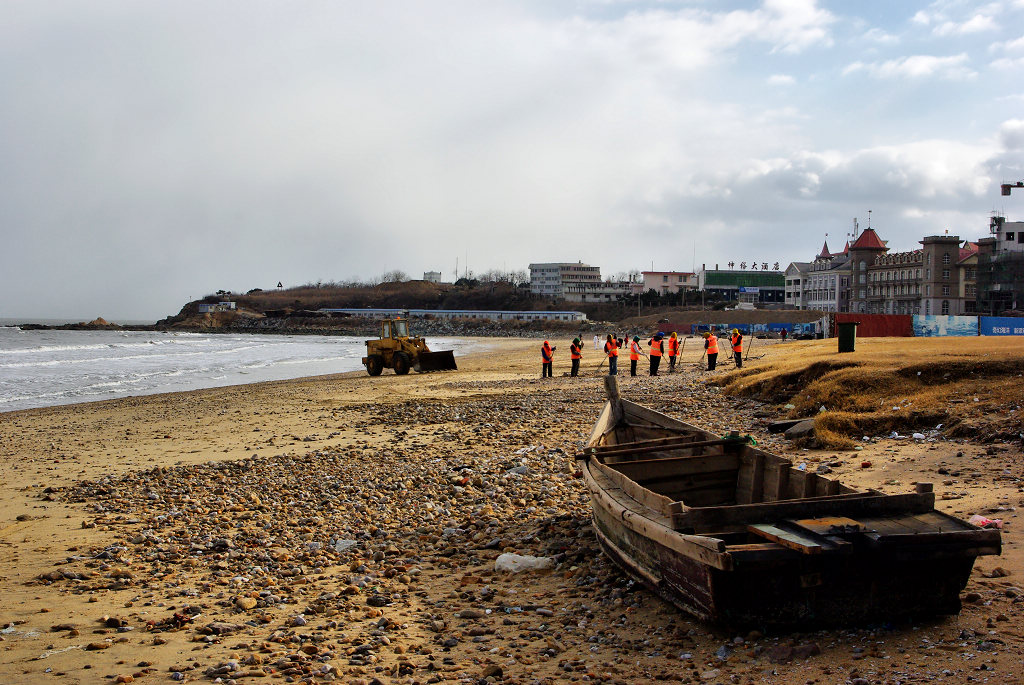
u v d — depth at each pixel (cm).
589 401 2608
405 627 732
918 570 648
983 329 4622
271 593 850
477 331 17962
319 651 670
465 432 2058
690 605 680
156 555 1012
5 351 9056
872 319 5203
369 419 2455
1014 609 662
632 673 596
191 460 1800
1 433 2369
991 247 10944
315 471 1574
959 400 1653
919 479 1194
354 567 936
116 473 1655
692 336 10981
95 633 740
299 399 3178
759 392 2311
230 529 1152
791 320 13350
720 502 988
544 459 1606
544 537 1035
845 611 647
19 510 1321
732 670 584
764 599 641
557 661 632
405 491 1358
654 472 962
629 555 798
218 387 4062
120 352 8956
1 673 643
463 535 1071
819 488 816
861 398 1842
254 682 608
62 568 968
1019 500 1003
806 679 555
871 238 13988
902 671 557
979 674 541
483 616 753
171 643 706
